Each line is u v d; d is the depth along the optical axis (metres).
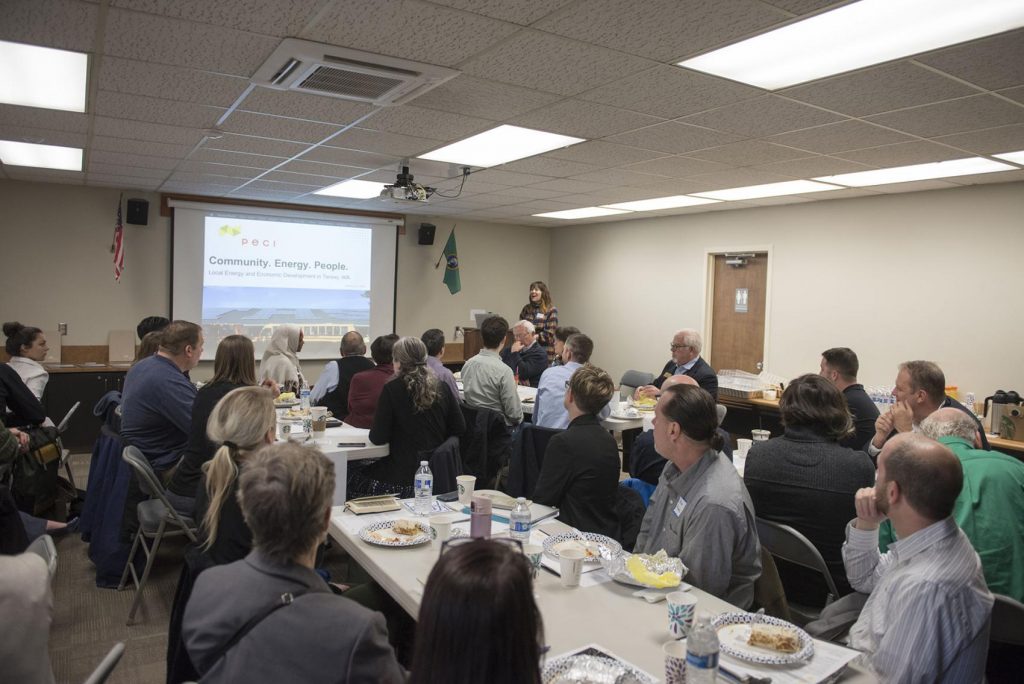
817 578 2.12
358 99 3.29
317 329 7.95
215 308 7.31
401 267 8.52
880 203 5.79
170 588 3.31
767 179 5.20
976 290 5.21
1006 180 4.94
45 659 1.31
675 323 7.65
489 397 4.41
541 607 1.64
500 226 9.19
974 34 2.37
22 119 3.93
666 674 1.28
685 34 2.44
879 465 1.56
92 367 6.26
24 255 6.43
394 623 2.10
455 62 2.79
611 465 2.47
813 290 6.30
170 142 4.51
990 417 4.94
